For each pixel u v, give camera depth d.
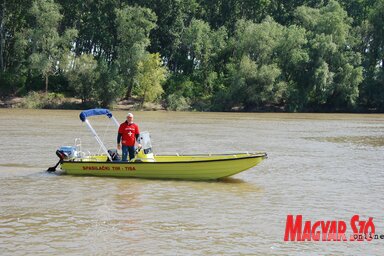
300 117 83.12
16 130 46.47
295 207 17.39
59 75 108.31
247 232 14.47
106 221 15.38
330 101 106.44
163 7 116.38
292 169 25.89
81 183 21.22
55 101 99.31
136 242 13.46
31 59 94.62
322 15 107.62
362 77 104.12
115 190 19.88
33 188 20.14
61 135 42.09
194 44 111.88
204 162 21.73
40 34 96.25
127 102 104.38
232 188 20.59
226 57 117.62
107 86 98.50
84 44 120.56
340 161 29.23
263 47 104.38
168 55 121.81
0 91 101.81
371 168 26.59
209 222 15.41
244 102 103.25
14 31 110.44
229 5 126.69
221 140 40.81
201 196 18.98
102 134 43.91
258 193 19.66
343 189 20.61
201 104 104.25
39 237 13.79
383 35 114.19
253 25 106.06
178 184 21.30
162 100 105.69
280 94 101.62
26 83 106.00
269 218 15.94
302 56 102.12
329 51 103.19
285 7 130.12
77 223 15.13
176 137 42.78
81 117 23.06
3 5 107.25
